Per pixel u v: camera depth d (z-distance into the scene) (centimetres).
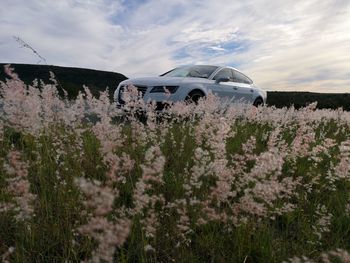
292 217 369
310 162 535
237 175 383
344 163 366
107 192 165
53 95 432
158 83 966
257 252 304
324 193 439
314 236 331
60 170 399
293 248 314
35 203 322
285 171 486
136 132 456
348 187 471
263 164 273
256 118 754
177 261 289
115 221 303
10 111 349
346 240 342
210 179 404
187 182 372
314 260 286
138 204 247
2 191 329
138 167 404
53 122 439
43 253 291
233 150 545
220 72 1173
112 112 445
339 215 388
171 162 493
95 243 279
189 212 330
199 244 314
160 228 316
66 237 304
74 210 326
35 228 307
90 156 436
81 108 438
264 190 269
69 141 443
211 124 484
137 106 481
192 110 609
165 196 378
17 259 266
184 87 975
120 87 1012
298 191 435
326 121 942
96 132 365
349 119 962
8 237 306
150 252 293
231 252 304
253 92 1309
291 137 677
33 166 388
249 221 311
